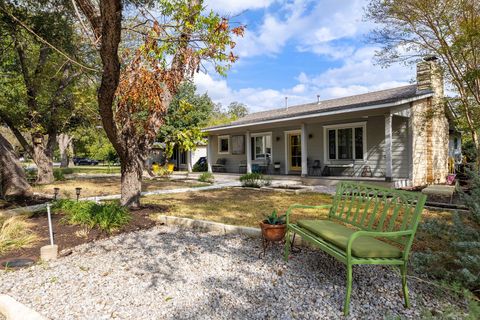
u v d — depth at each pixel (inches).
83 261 149.4
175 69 222.4
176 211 265.3
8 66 427.8
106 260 150.3
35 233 192.1
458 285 101.8
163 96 253.4
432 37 352.5
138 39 269.4
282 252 157.0
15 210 255.4
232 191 418.3
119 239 186.7
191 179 622.5
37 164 527.8
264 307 103.2
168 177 672.4
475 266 102.4
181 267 139.8
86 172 856.9
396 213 122.7
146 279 127.0
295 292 113.4
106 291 116.3
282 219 155.0
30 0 292.0
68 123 552.4
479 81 341.7
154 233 200.1
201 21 178.4
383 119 451.2
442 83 426.3
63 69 474.6
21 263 145.3
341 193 157.2
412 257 125.6
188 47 192.4
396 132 443.2
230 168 723.4
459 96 375.6
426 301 105.0
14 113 472.4
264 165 631.2
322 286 117.6
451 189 275.9
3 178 330.3
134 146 256.8
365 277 124.5
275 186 454.9
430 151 459.8
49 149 541.0
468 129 390.3
